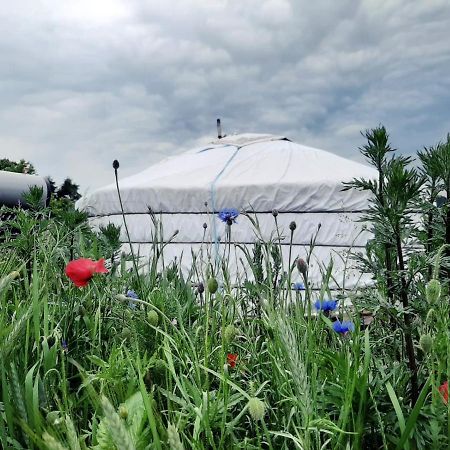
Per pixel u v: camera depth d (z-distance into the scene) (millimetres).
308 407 998
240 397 1293
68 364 1580
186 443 1170
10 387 1170
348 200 8750
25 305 1664
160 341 1681
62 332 1667
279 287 1693
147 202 9758
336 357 1252
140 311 1766
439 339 1267
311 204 8969
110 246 2881
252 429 1291
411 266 1398
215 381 1495
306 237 8930
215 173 10469
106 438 989
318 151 12023
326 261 8602
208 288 1385
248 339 1561
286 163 10812
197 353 1526
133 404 1140
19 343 1395
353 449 1080
